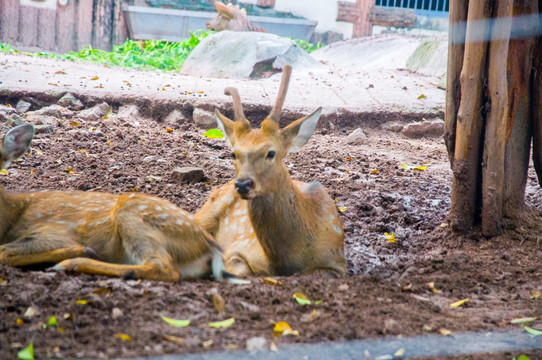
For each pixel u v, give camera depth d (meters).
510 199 9.88
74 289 6.21
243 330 5.70
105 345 5.19
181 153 13.45
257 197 7.55
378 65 26.06
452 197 9.88
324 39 34.38
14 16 29.81
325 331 5.76
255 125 16.67
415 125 16.84
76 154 12.77
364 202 11.20
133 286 6.43
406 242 9.91
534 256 9.00
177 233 7.26
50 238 7.17
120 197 7.49
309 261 7.91
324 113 16.94
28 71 18.12
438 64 22.67
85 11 31.42
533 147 9.99
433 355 5.57
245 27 29.19
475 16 9.26
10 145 7.91
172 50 27.58
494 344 5.88
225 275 7.33
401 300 7.02
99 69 20.58
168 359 5.02
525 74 9.73
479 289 7.78
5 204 7.42
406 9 34.41
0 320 5.52
